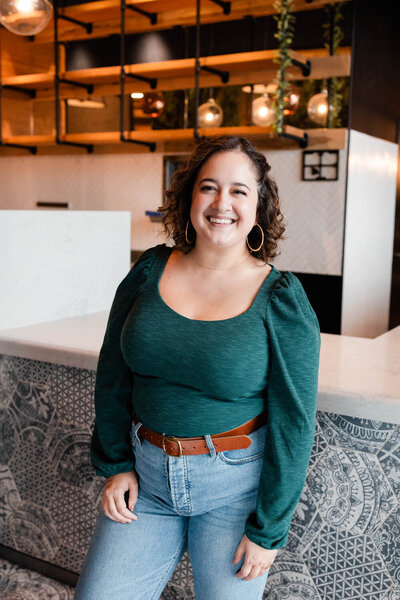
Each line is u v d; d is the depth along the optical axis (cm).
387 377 177
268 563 134
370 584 174
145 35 570
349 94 460
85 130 592
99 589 138
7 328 245
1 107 595
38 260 256
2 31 585
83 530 227
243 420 135
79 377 218
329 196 471
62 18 551
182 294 138
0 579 237
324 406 168
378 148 528
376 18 503
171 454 135
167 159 539
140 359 134
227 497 137
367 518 172
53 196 620
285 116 494
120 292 148
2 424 242
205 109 496
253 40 520
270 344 131
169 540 146
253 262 142
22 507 243
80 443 222
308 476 179
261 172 139
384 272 575
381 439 167
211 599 136
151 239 563
